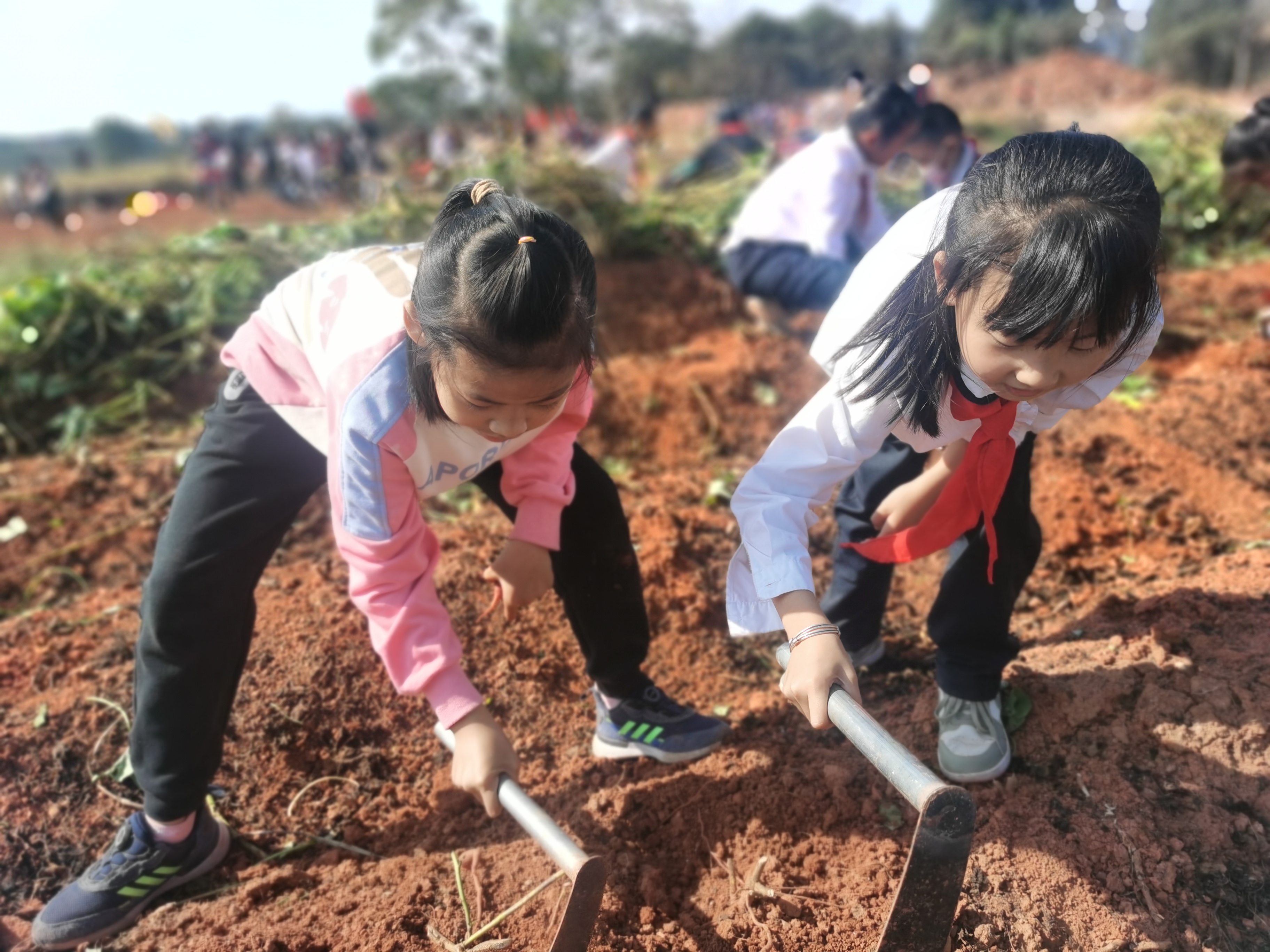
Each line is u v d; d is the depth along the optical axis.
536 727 2.40
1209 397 3.76
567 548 1.94
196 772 1.91
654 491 3.42
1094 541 2.99
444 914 1.91
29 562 3.35
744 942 1.80
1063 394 1.63
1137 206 1.24
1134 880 1.80
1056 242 1.20
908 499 1.87
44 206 17.95
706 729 2.17
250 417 1.71
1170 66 31.17
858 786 2.06
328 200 19.62
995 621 1.93
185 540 1.73
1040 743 2.07
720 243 5.76
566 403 1.67
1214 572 2.61
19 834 2.22
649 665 2.57
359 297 1.60
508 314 1.28
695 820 2.04
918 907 1.38
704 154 7.92
